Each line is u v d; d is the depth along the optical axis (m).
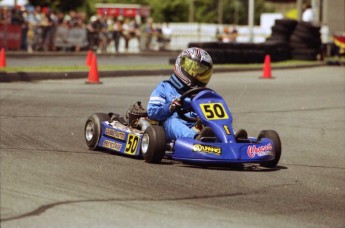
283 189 26.27
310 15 111.00
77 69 73.12
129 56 118.56
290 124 45.59
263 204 23.53
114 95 55.62
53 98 52.09
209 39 172.75
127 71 75.50
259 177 28.28
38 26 111.06
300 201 24.44
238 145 28.56
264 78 78.00
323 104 56.00
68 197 22.64
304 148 37.69
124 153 30.78
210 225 20.41
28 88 58.41
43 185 24.14
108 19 140.12
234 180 27.19
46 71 68.38
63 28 116.00
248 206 23.06
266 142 29.53
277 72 87.75
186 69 30.81
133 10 192.12
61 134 36.94
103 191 23.77
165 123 30.73
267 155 29.16
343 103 57.06
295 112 51.03
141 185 25.09
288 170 30.64
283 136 41.25
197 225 20.31
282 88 67.12
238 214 21.89
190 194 24.17
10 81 64.25
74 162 28.89
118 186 24.70
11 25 105.38
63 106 47.97
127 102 51.62
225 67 85.25
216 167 29.75
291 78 79.25
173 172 27.80
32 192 23.05
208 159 28.16
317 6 118.69
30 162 28.31
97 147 32.75
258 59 95.94
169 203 22.67
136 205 22.12
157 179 26.30
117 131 31.38
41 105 47.88
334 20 118.44
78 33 118.75
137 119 32.12
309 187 27.08
